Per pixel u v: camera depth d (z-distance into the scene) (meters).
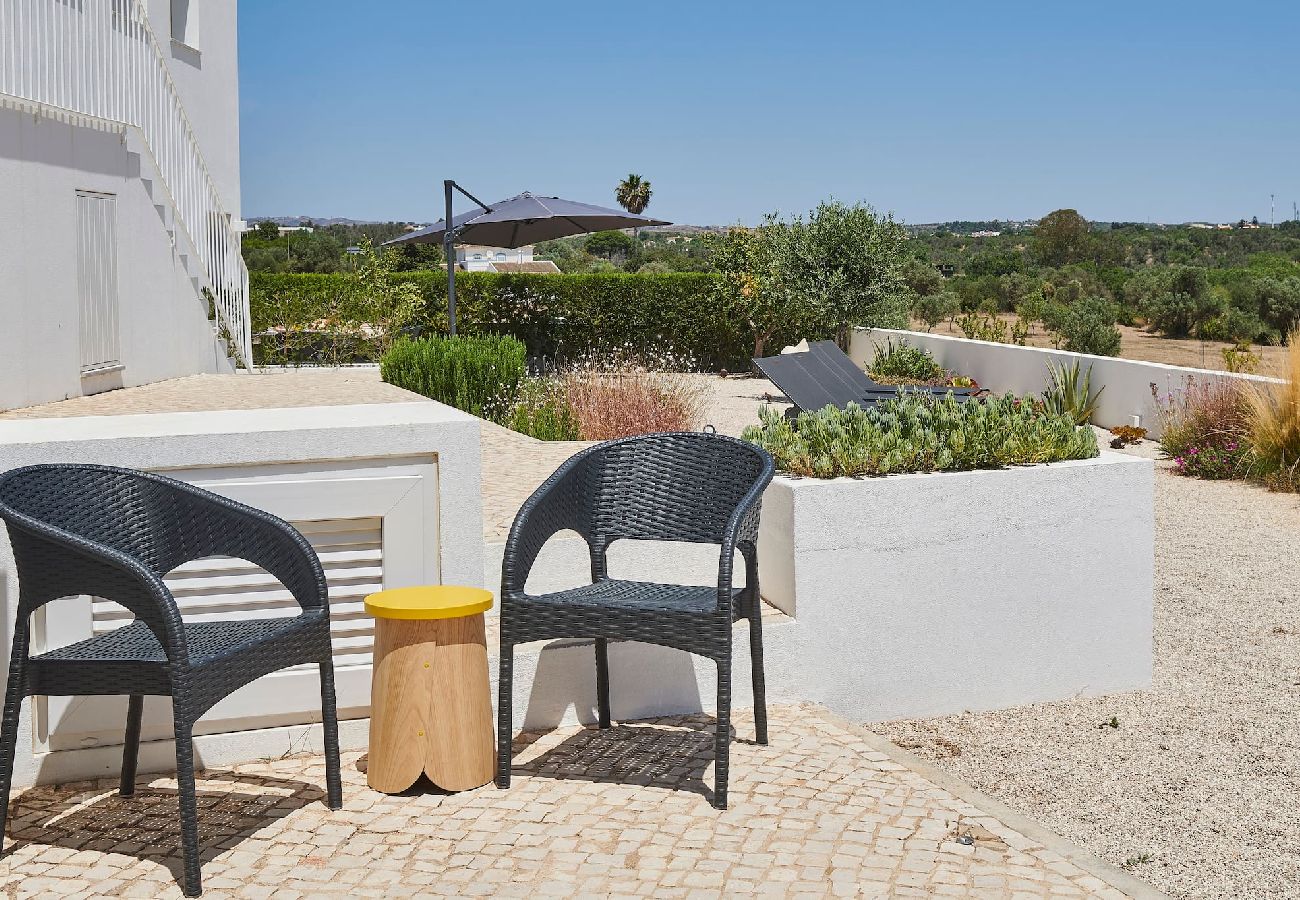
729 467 4.27
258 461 4.05
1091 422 14.95
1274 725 4.95
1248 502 9.91
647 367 19.77
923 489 4.97
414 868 3.24
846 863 3.24
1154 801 4.23
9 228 10.18
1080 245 55.72
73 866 3.27
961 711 5.12
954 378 16.00
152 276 13.75
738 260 22.72
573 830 3.49
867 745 4.23
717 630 3.63
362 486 4.18
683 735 4.37
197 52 17.11
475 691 3.82
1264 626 6.39
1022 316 30.67
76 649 3.40
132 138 13.14
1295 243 59.53
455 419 4.31
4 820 3.28
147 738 3.97
